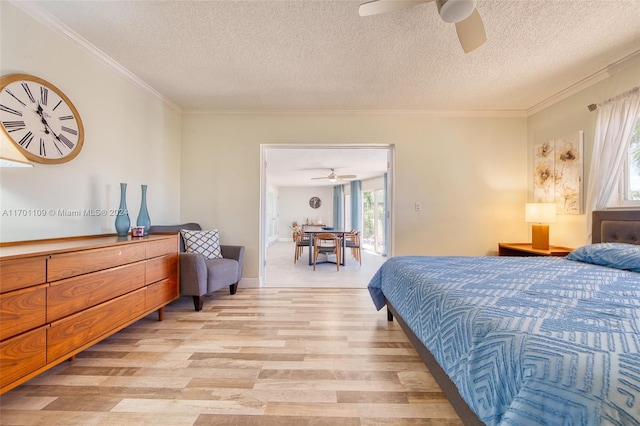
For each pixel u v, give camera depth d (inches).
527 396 28.5
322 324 97.7
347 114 145.4
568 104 120.3
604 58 94.8
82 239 86.8
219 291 141.6
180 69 104.0
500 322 38.8
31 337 54.7
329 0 69.7
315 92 123.4
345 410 54.7
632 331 34.7
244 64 100.3
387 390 61.1
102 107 95.9
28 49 72.3
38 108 73.9
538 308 44.0
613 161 97.3
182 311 110.1
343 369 69.1
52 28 77.8
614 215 95.0
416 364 71.7
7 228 68.3
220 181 147.0
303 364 71.2
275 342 83.4
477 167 145.7
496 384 34.1
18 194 70.5
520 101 132.3
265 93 125.0
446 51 91.5
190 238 125.3
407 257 96.8
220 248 136.5
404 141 145.8
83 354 75.3
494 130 145.4
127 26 79.8
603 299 48.5
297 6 71.8
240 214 147.3
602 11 72.6
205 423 51.1
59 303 60.5
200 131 146.6
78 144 85.5
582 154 112.9
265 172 153.9
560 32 81.1
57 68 79.8
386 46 89.0
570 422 25.4
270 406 55.6
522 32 81.1
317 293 138.3
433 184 145.6
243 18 76.3
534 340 33.1
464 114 144.9
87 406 55.1
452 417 53.2
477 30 70.7
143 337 86.1
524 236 145.3
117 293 76.9
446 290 55.1
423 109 142.6
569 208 118.5
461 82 113.0
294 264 229.5
